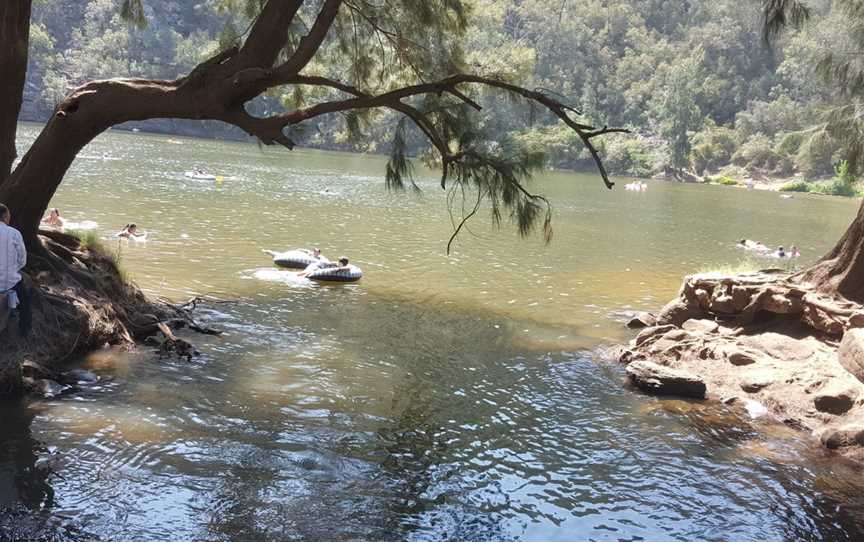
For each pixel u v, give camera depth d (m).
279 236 24.06
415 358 12.83
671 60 127.25
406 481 8.40
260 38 11.38
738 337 13.76
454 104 10.87
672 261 26.55
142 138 78.12
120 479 7.77
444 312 16.28
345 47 13.55
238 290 16.38
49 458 8.03
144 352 11.75
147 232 22.19
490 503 8.09
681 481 8.93
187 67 105.62
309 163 63.59
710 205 56.38
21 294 9.95
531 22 113.56
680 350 13.57
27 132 63.66
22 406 9.27
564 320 16.52
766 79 121.44
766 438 10.43
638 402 11.56
